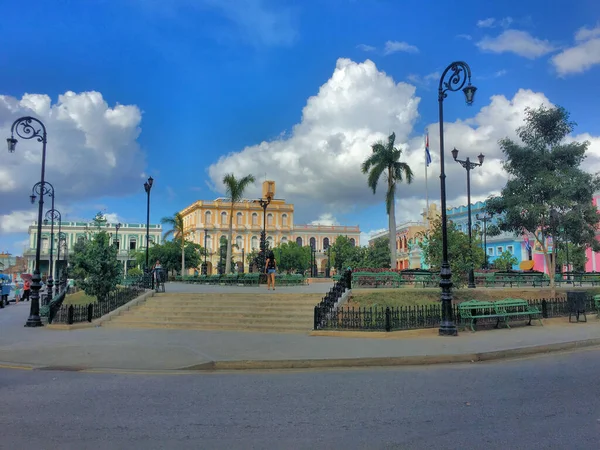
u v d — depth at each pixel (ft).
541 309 49.44
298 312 46.55
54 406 19.58
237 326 43.80
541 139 55.98
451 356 29.76
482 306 42.11
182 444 14.80
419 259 145.07
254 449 14.32
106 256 55.42
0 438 15.44
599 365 27.76
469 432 15.69
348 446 14.48
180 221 166.40
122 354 31.91
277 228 299.38
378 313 40.37
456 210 183.73
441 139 41.55
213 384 23.77
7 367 29.12
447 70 41.32
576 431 15.69
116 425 16.85
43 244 271.28
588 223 57.67
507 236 158.51
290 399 20.44
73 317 48.93
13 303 118.32
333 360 28.84
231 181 118.52
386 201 101.24
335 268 195.72
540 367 27.37
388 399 20.20
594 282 81.25
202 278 111.55
